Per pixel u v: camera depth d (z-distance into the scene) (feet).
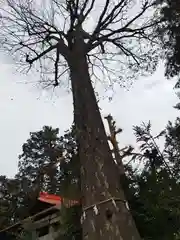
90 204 16.33
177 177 29.27
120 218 15.23
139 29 32.58
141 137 36.37
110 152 18.86
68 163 27.71
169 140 39.32
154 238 22.82
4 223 46.39
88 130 19.54
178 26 37.19
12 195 51.19
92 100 21.38
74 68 23.71
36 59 31.60
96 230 15.14
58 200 43.47
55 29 29.14
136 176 25.79
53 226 39.45
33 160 92.68
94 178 17.22
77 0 28.99
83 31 27.43
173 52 39.83
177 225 23.50
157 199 23.85
